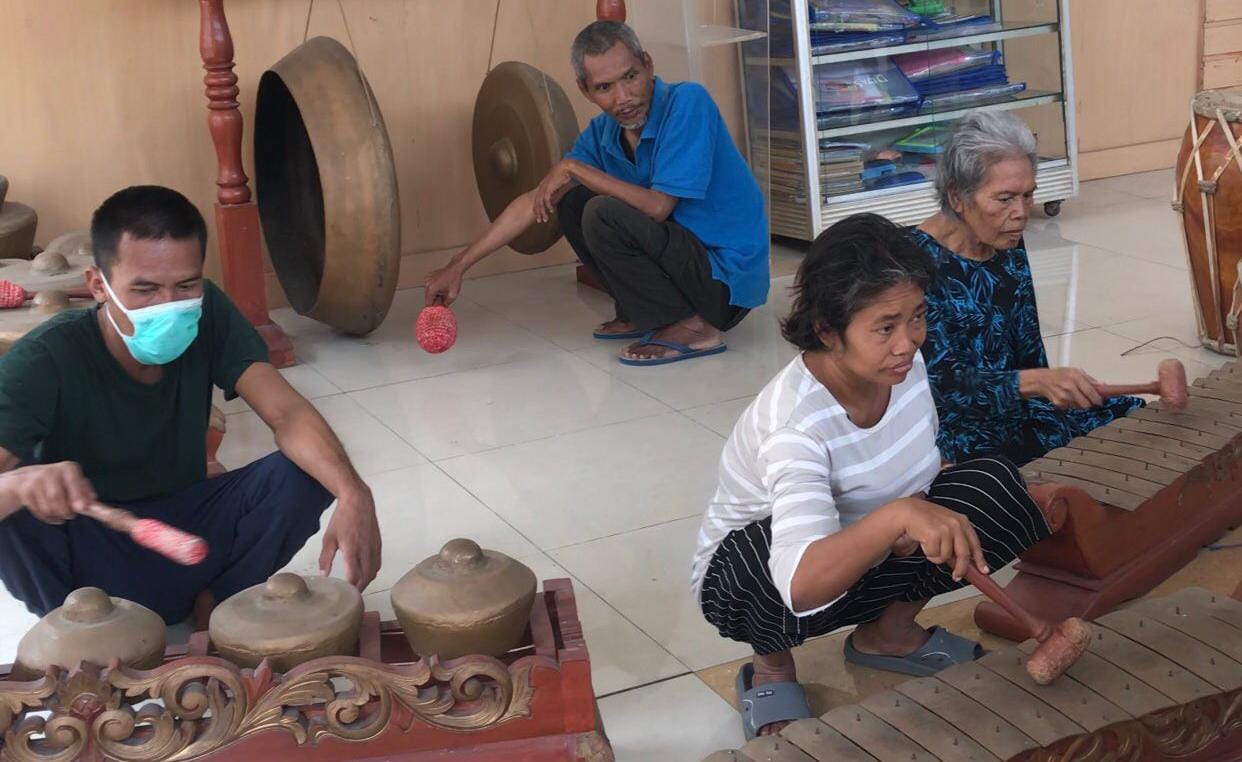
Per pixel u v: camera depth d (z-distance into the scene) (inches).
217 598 87.4
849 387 72.9
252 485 86.5
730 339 159.2
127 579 84.0
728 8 194.2
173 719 64.7
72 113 164.6
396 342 162.7
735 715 83.6
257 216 153.4
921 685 66.4
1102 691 64.9
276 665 66.3
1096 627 70.4
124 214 75.1
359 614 69.0
